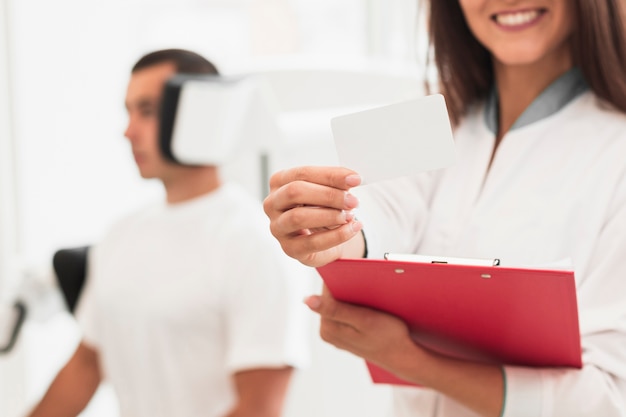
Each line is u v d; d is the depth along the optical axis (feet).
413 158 2.84
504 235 3.44
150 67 5.20
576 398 3.11
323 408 5.73
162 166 5.12
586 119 3.48
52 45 9.19
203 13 10.75
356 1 10.00
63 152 9.30
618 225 3.22
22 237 8.73
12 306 5.68
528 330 3.02
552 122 3.52
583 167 3.37
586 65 3.44
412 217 3.72
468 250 3.52
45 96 9.12
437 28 3.91
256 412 4.62
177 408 4.85
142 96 5.16
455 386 3.25
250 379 4.67
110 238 5.27
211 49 10.84
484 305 2.94
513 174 3.53
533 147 3.53
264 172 5.78
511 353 3.26
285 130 5.53
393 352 3.26
